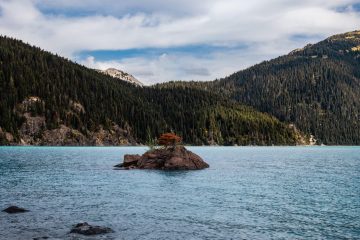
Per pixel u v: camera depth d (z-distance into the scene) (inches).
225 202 1593.3
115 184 2132.1
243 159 4564.5
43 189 1931.6
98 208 1459.2
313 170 3105.3
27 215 1328.7
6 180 2267.5
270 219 1293.1
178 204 1544.0
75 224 1207.6
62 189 1939.0
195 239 1065.5
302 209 1450.5
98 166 3314.5
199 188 1989.4
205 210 1430.9
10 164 3368.6
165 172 2812.5
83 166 3304.6
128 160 3287.4
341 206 1512.1
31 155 4722.0
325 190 1940.2
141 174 2667.3
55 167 3174.2
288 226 1202.0
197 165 3147.1
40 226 1178.6
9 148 6815.9
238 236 1095.0
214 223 1238.3
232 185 2111.2
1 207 1461.6
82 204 1537.9
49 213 1364.4
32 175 2549.2
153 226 1196.5
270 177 2536.9
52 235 1080.2
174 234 1111.6
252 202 1593.3
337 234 1113.4
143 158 3186.5
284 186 2086.6
